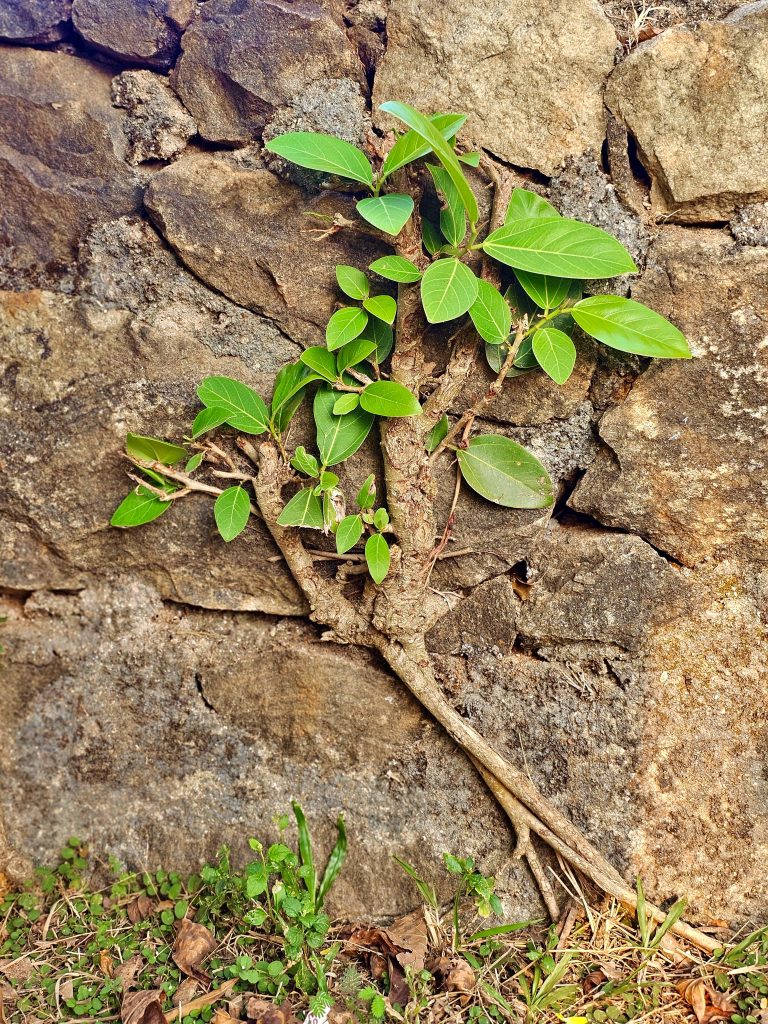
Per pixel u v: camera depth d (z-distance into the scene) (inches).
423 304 21.1
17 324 25.0
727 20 22.3
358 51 24.0
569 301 23.3
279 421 24.5
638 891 24.6
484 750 25.4
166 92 24.2
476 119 23.6
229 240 24.1
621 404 24.3
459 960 24.2
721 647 25.2
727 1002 23.2
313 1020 22.3
